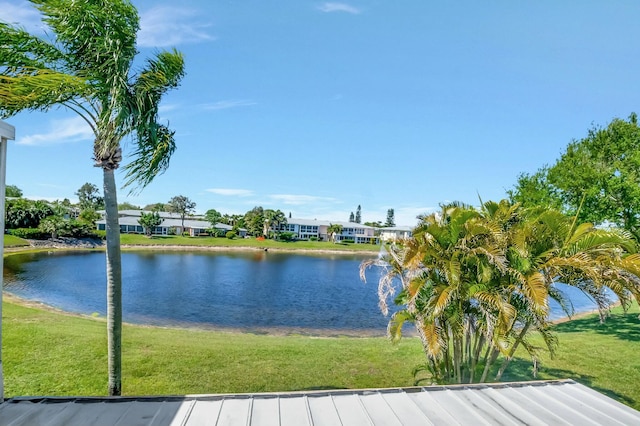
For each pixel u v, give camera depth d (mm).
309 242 91625
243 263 50750
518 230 6633
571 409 4191
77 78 5309
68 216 75000
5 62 5262
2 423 3340
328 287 31859
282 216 92875
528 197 19906
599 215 16609
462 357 7812
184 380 7969
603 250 6441
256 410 3785
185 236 84125
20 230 53562
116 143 5918
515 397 4457
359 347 11406
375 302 24984
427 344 6547
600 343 12047
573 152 18703
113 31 5449
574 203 17828
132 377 7918
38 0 5125
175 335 12391
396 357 10328
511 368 9477
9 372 7727
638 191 14711
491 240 6602
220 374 8414
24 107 5648
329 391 4266
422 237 7000
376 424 3670
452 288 6320
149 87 6035
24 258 42062
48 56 5539
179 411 3678
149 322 17219
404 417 3840
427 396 4355
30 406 3656
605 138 17891
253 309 21469
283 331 16703
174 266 42938
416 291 6512
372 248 90062
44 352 8930
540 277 6062
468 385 4707
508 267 6520
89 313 17891
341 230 97625
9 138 3631
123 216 87812
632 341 12297
